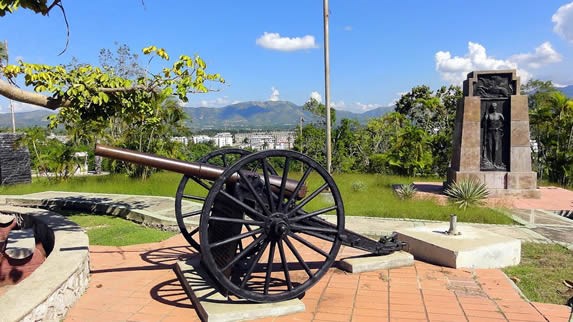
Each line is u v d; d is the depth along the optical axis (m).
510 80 11.10
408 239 5.41
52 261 3.94
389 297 3.95
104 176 14.57
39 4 4.55
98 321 3.44
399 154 16.98
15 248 4.84
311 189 11.00
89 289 4.13
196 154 21.55
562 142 16.28
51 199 9.51
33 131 14.84
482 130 11.19
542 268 4.96
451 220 5.42
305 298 3.93
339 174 16.09
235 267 4.59
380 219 7.79
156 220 7.25
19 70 5.29
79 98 5.49
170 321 3.44
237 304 3.54
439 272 4.68
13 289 3.30
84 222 7.79
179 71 5.77
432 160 16.94
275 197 4.05
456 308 3.69
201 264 4.53
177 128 15.89
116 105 6.38
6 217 6.16
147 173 13.99
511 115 10.98
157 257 5.29
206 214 3.38
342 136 22.22
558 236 6.53
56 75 5.51
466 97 11.21
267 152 3.59
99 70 6.30
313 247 3.83
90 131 12.76
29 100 5.19
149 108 7.18
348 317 3.51
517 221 7.61
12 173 14.25
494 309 3.66
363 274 4.61
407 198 10.02
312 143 21.31
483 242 5.10
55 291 3.37
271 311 3.50
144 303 3.80
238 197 3.84
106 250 5.65
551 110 16.47
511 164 10.97
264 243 3.68
